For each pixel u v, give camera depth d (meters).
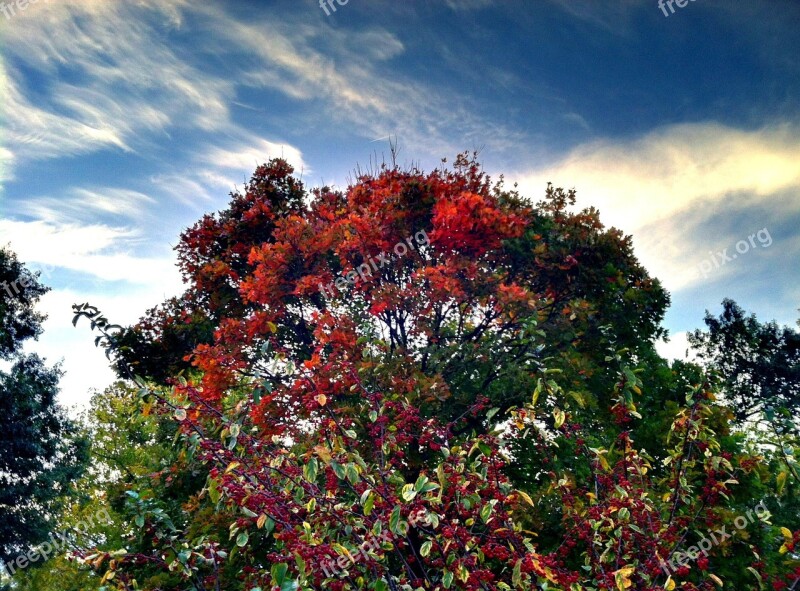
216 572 4.80
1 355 21.67
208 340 12.96
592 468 5.98
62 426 22.12
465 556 4.43
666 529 5.36
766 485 8.02
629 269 12.89
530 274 12.05
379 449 5.85
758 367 25.73
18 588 20.03
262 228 14.34
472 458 6.38
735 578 7.26
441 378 9.50
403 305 10.96
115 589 4.71
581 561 7.33
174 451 12.52
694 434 5.67
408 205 11.44
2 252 21.55
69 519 22.08
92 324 4.75
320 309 12.45
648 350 12.16
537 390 6.02
